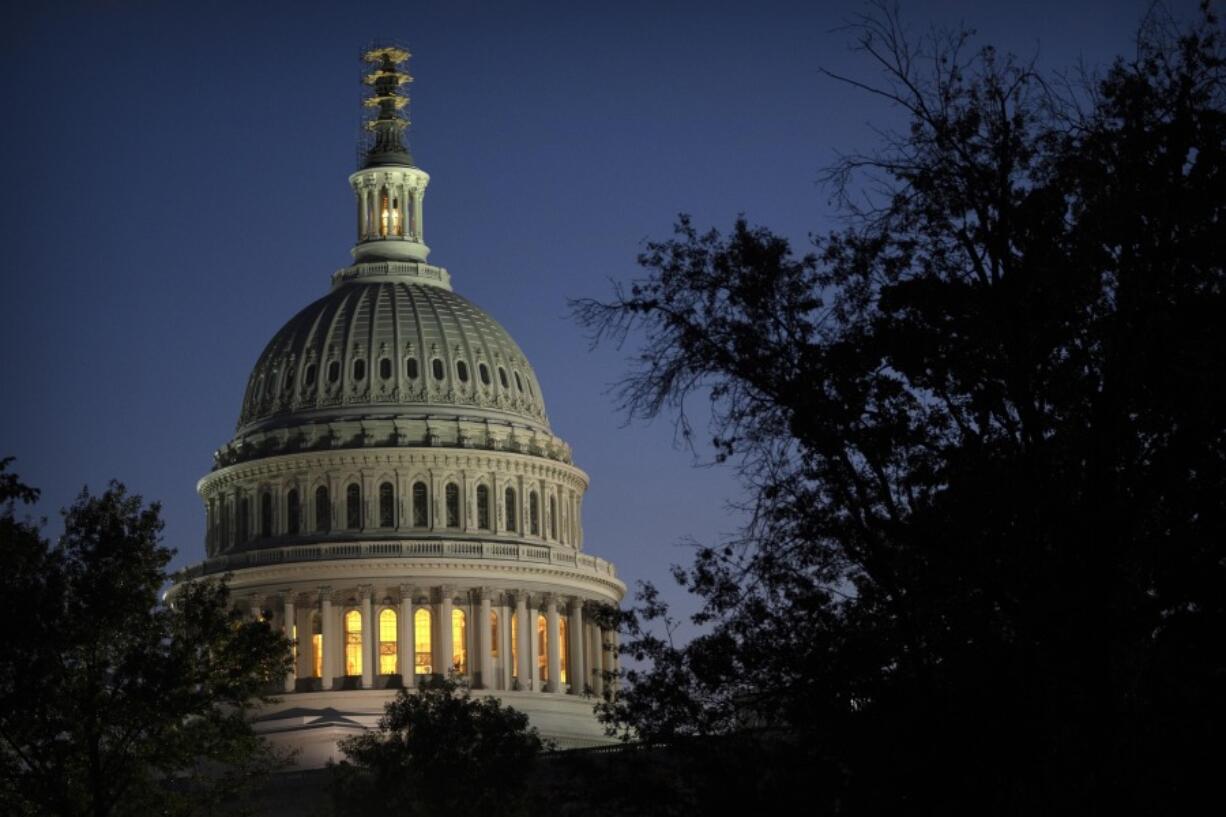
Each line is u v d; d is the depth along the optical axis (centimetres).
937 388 4409
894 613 4572
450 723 10619
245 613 16738
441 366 17662
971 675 4266
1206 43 4312
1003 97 4412
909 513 4528
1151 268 4212
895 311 4412
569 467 17862
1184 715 4056
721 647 4750
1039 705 4181
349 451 17012
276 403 17688
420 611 16725
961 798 4300
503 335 18338
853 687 4544
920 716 4356
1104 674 4109
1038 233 4319
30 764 7294
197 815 8794
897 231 4475
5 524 7438
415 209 18888
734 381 4594
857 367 4431
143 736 7900
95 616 7338
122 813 7656
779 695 4747
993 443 4378
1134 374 4184
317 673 16512
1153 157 4244
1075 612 4144
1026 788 4191
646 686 4938
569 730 16288
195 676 7531
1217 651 4106
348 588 16638
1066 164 4309
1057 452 4281
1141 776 4009
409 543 16662
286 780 13988
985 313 4303
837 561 4697
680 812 4928
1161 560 4175
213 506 17888
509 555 16938
